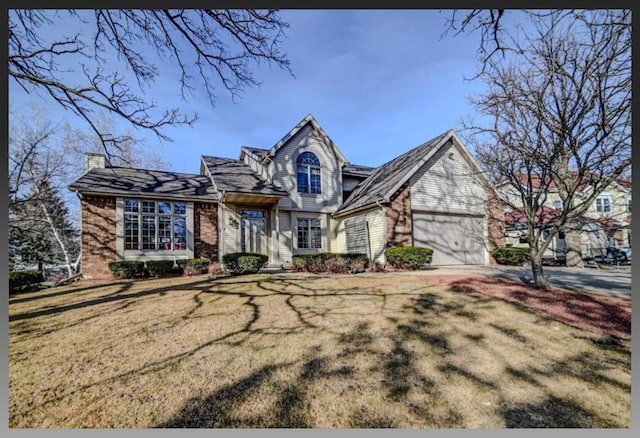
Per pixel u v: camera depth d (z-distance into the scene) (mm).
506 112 7215
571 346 4332
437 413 2957
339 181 16484
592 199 6449
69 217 20422
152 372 3775
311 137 15898
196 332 5090
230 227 13727
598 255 17141
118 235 11570
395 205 12875
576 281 8812
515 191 9828
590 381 3463
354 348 4398
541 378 3545
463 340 4629
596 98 5766
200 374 3721
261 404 3125
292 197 15016
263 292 7859
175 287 8734
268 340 4727
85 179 12016
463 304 6398
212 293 7820
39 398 3256
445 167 14328
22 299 7742
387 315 5844
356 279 9484
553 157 6652
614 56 5059
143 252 11969
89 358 4168
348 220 15336
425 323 5367
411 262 11469
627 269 12477
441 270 11586
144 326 5402
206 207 13414
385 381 3520
